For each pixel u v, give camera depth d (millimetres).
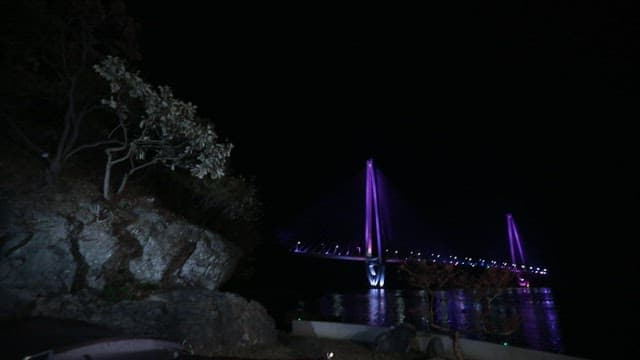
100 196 12219
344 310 48312
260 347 12188
